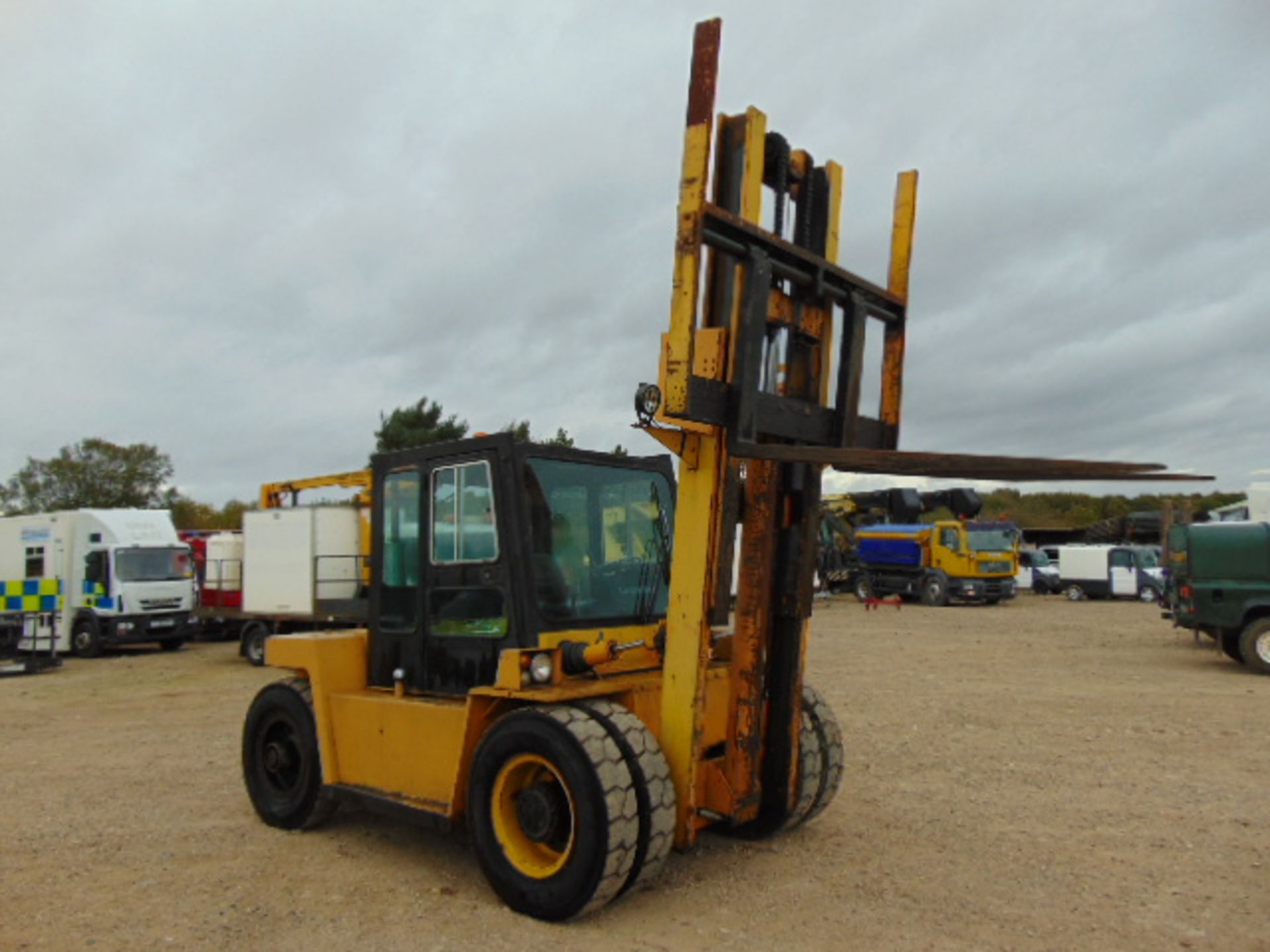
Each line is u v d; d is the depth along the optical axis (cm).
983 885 512
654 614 578
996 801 685
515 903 473
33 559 2059
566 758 452
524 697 474
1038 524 6419
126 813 685
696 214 431
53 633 1770
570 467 552
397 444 3216
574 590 538
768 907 480
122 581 1959
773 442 508
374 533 611
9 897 512
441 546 559
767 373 511
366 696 587
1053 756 830
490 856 484
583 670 507
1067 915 470
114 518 2017
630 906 482
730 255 468
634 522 588
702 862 551
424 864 558
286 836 620
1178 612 1497
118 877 542
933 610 2862
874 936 444
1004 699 1149
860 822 633
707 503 479
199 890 519
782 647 543
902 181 578
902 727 973
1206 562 1439
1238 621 1405
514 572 511
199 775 808
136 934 458
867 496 3234
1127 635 1986
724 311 488
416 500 580
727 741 516
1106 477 398
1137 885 512
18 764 873
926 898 493
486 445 532
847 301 532
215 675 1577
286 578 1639
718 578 495
